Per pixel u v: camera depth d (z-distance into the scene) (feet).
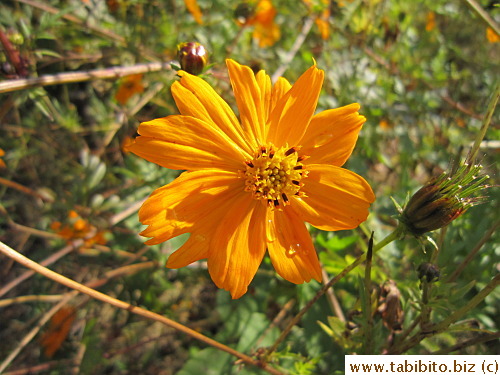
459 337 0.57
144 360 0.65
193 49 0.38
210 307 0.68
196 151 0.32
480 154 0.66
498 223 0.42
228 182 0.34
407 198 0.32
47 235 0.58
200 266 0.55
